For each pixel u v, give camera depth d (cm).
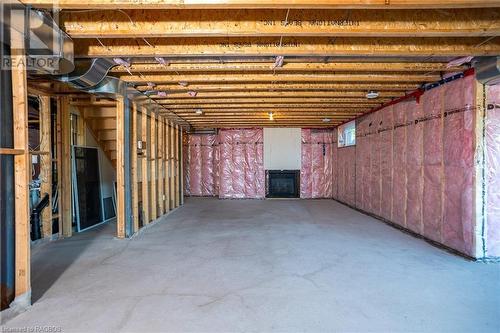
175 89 443
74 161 496
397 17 250
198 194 997
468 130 351
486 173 341
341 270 307
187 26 250
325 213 663
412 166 471
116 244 412
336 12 249
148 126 545
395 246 398
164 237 452
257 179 934
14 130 230
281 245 402
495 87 340
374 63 351
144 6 210
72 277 291
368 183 643
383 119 570
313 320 210
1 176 219
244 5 207
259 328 200
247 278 287
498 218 341
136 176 473
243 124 843
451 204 379
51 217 438
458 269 311
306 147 934
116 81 390
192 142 995
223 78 394
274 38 294
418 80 395
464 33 252
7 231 223
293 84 434
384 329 198
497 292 255
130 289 262
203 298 244
